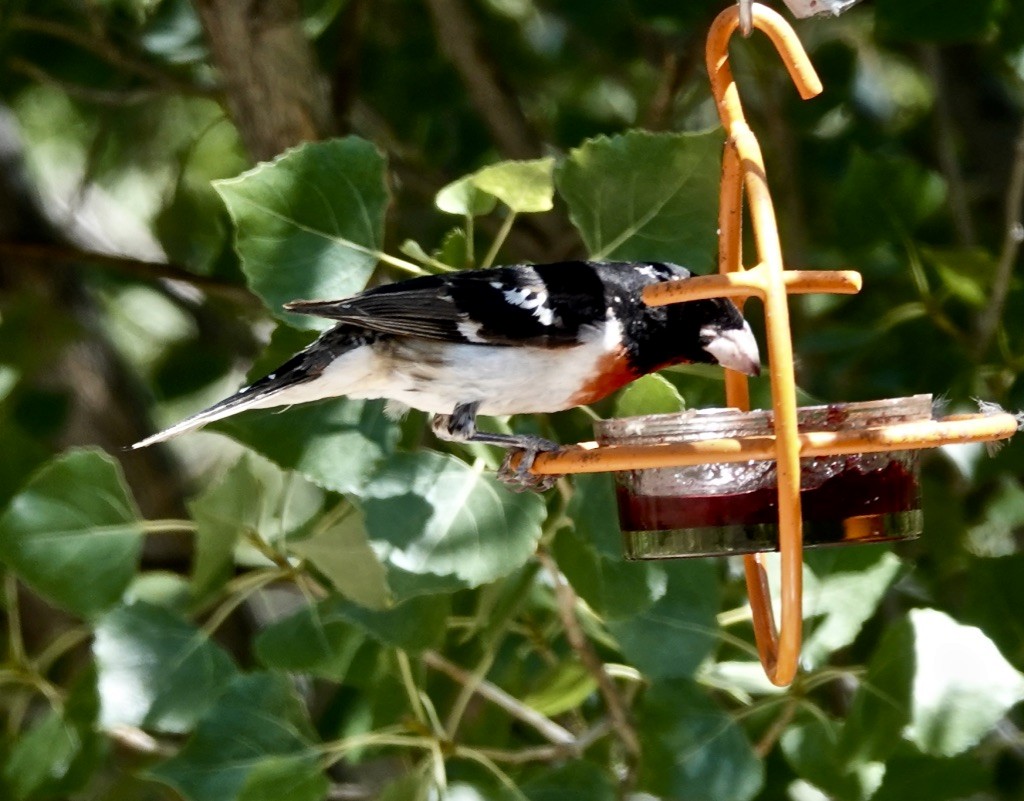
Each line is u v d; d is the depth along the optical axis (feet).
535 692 30.96
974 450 32.83
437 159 49.08
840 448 21.11
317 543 27.17
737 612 29.81
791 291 21.68
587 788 28.14
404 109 48.70
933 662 26.73
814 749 27.86
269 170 27.45
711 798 27.20
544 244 42.98
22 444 34.55
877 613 36.60
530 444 26.86
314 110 32.53
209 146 50.16
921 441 21.20
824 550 29.04
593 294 27.43
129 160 52.60
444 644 33.17
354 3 40.14
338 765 42.29
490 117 42.37
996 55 42.78
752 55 40.96
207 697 28.78
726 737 27.58
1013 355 34.68
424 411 29.04
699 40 38.65
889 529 23.17
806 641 28.55
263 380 27.66
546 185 27.63
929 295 35.58
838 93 43.75
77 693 31.04
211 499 28.84
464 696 29.53
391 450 27.68
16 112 50.72
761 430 22.76
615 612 27.76
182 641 29.14
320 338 28.32
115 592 29.35
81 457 29.37
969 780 28.94
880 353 36.24
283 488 30.09
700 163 28.19
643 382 28.48
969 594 31.14
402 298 26.91
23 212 45.47
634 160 28.25
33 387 42.14
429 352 27.27
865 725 26.84
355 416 28.07
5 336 39.75
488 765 29.09
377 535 26.68
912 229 34.78
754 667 30.22
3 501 34.14
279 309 27.35
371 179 27.84
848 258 35.32
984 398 34.30
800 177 44.52
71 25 44.60
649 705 27.73
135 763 38.93
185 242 45.27
